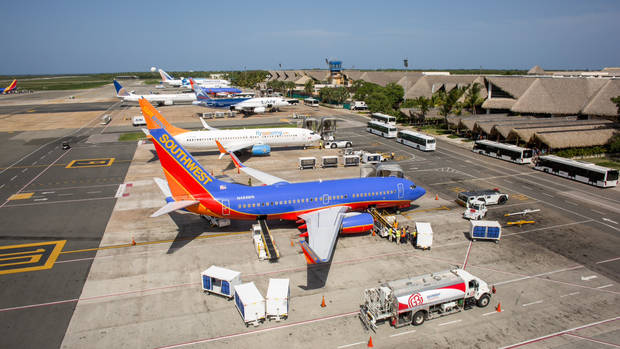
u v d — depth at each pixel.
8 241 44.25
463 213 52.84
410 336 28.30
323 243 35.28
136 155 88.25
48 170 75.38
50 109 178.62
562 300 32.59
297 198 45.00
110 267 38.41
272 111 173.50
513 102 118.38
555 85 109.94
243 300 29.38
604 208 54.28
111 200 58.34
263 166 79.00
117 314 30.89
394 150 92.94
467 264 38.66
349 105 179.75
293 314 30.84
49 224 49.09
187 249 42.28
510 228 47.56
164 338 28.05
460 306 31.16
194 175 41.56
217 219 47.56
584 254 40.78
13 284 35.22
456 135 110.94
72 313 30.97
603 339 27.75
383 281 35.56
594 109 100.88
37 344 27.33
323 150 94.56
